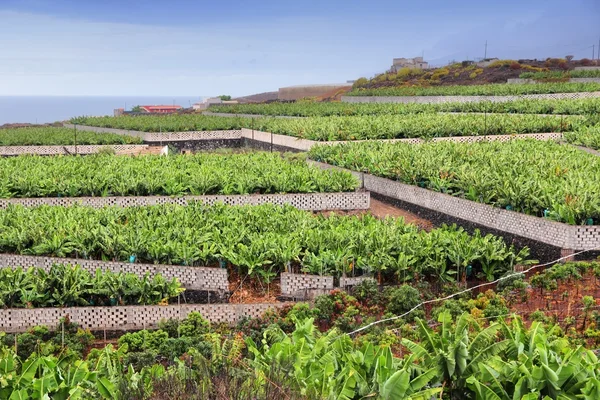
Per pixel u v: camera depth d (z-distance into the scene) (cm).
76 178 3391
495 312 1819
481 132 4547
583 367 1279
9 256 2433
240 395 1167
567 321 1761
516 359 1359
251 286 2270
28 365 1352
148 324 1984
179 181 3306
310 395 1195
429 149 3628
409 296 1970
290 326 1875
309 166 3575
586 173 2786
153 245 2323
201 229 2483
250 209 2778
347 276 2192
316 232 2359
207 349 1669
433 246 2238
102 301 2073
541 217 2377
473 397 1332
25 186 3244
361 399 1245
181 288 2130
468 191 2762
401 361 1407
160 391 1204
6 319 1950
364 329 1819
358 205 3092
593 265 2070
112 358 1434
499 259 2131
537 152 3438
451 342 1409
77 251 2439
